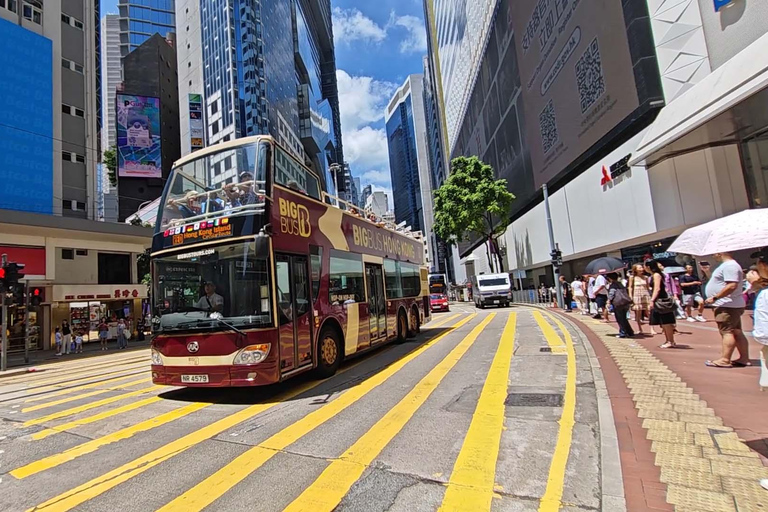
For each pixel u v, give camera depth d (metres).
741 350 6.46
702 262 15.70
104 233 22.70
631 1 17.31
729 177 14.38
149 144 50.94
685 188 15.61
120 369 12.57
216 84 60.84
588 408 5.07
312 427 5.02
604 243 21.34
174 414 6.00
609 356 7.97
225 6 60.38
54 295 21.73
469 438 4.34
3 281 13.57
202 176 7.12
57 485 3.71
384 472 3.65
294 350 6.83
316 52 132.75
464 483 3.37
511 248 41.69
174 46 76.12
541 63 28.22
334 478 3.57
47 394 8.45
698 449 3.66
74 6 28.55
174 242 6.78
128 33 85.75
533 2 29.05
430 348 11.09
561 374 6.91
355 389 6.92
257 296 6.20
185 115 64.56
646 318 13.59
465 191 34.16
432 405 5.67
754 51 11.47
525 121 32.16
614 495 3.03
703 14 14.58
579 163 23.83
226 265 6.32
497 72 39.31
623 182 19.23
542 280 36.59
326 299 8.13
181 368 6.29
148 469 3.98
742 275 6.44
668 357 7.48
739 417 4.34
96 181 29.23
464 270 71.19
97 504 3.31
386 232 12.13
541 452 3.90
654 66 16.58
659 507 2.83
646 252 19.83
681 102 14.59
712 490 2.99
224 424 5.35
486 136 45.19
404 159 182.88
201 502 3.27
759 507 2.75
